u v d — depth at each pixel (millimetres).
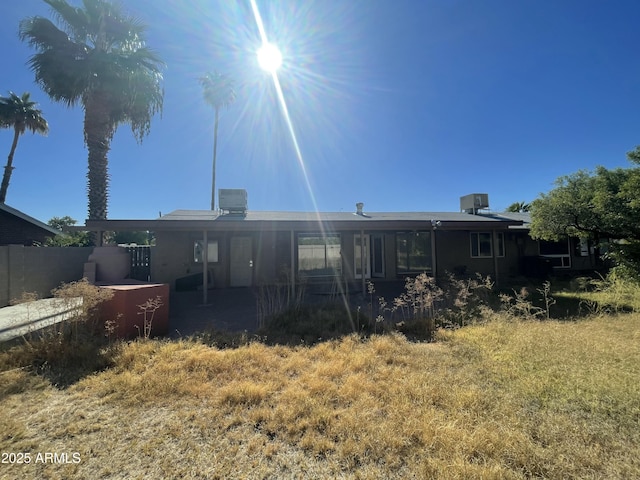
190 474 2170
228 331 6047
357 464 2248
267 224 8969
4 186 19609
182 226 8461
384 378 3666
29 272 9086
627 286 8930
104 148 11836
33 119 20328
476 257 13328
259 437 2588
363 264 9734
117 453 2404
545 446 2354
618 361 3990
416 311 7355
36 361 4160
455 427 2570
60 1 10773
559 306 7773
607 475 2061
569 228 10422
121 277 9289
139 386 3490
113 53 11531
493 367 3912
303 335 5703
